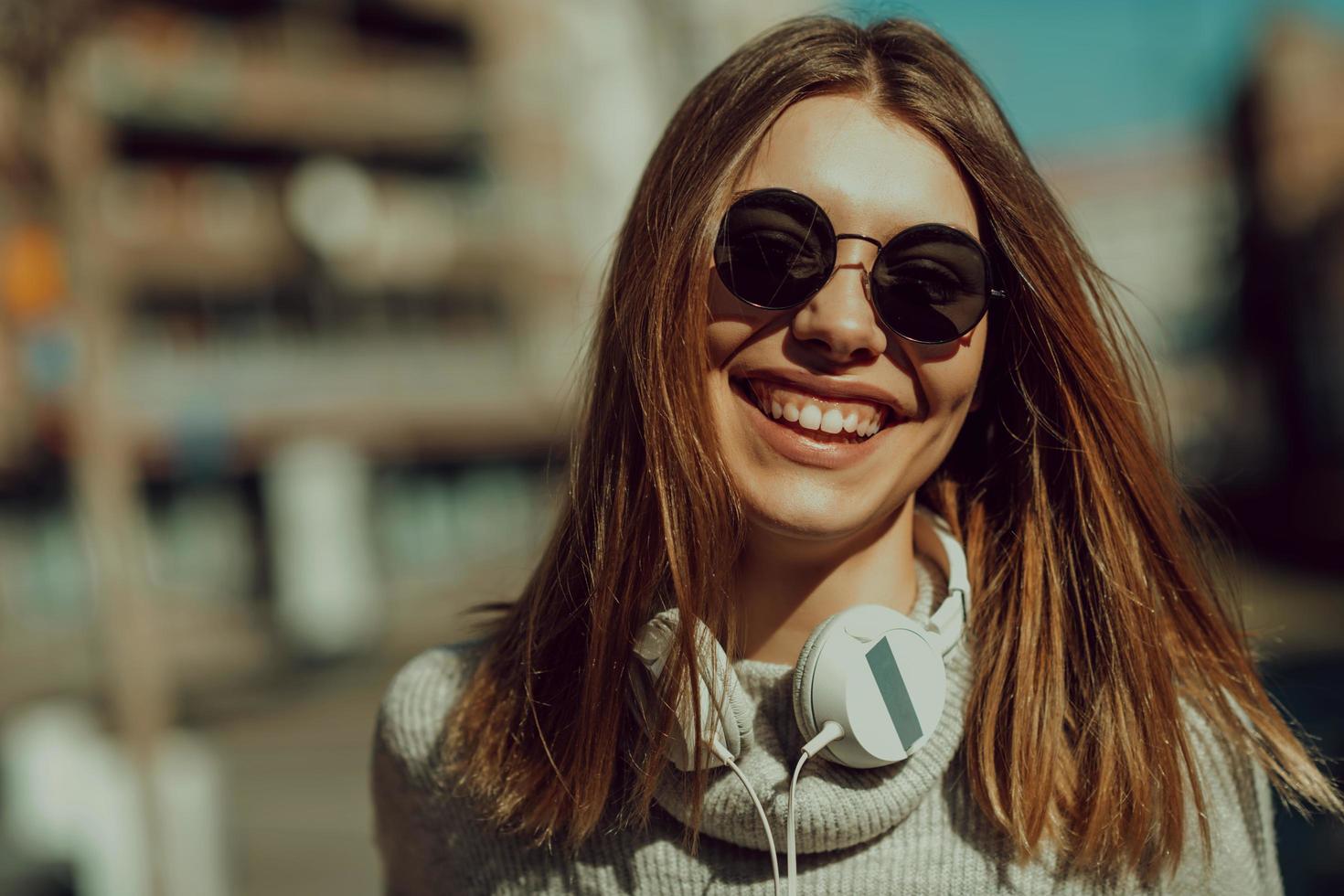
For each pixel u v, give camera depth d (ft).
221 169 70.74
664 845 4.57
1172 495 4.75
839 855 4.40
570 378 6.42
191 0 69.21
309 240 69.92
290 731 38.83
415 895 5.41
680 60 94.43
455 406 80.53
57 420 24.62
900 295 4.22
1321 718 11.18
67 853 16.37
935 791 4.47
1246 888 4.53
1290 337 89.86
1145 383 5.04
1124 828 4.30
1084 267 4.82
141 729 16.51
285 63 73.15
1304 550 62.18
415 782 5.24
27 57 18.76
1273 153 96.89
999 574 4.74
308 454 71.10
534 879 4.77
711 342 4.37
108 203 64.18
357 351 76.33
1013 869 4.35
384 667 53.72
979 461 5.08
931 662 4.24
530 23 88.33
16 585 63.10
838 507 4.30
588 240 90.22
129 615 17.21
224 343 70.23
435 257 79.15
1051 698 4.43
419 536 79.87
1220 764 4.59
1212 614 4.72
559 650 4.87
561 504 5.50
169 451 65.36
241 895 20.85
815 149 4.32
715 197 4.34
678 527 4.34
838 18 4.69
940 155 4.43
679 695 4.27
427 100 77.61
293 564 68.95
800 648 4.67
